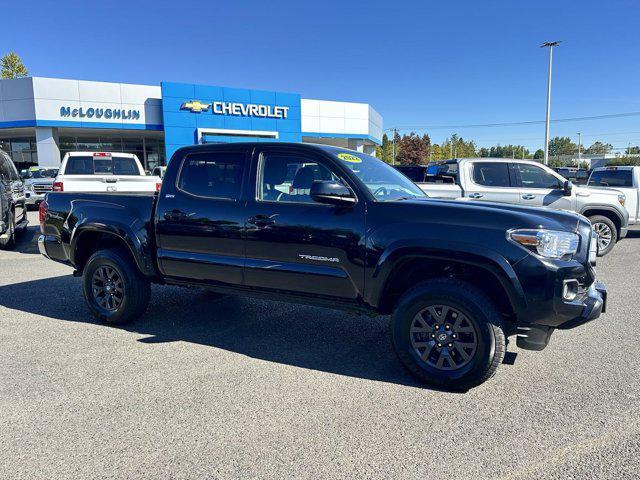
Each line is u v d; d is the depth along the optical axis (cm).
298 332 498
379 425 312
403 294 381
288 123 3319
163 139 3462
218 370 400
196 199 462
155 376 387
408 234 363
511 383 375
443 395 356
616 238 957
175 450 284
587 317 345
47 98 2670
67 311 566
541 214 362
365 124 3731
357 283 386
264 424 313
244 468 267
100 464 271
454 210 363
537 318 341
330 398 351
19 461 273
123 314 501
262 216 422
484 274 370
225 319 538
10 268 817
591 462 272
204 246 455
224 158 456
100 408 334
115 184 993
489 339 344
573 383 375
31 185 1806
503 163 971
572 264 342
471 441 294
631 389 364
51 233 547
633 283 712
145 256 486
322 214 399
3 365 407
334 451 283
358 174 414
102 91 2792
